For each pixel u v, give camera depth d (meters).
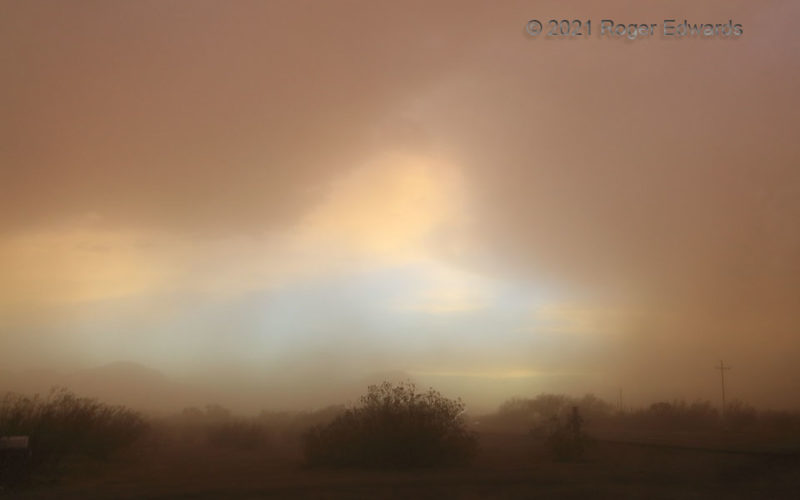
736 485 16.67
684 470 20.27
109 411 27.66
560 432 26.25
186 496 15.69
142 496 15.77
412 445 23.03
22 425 21.67
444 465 23.25
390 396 24.94
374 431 23.50
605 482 17.53
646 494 15.22
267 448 38.03
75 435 24.62
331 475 20.42
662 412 59.84
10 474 18.48
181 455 31.41
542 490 16.16
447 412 24.28
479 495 15.52
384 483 17.94
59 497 15.86
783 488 15.99
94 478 20.47
